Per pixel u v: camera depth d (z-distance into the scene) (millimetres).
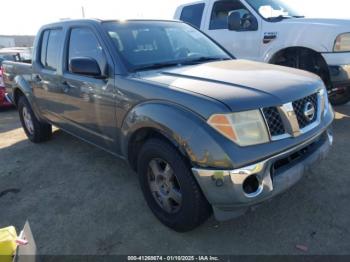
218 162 2215
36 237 2891
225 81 2641
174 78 2822
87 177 3990
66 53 3896
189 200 2494
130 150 3090
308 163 2605
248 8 5785
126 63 3137
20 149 5199
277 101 2383
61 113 4207
